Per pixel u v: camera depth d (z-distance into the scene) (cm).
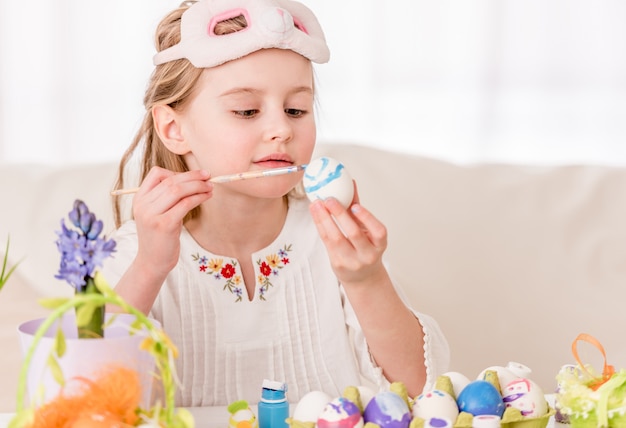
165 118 134
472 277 188
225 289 137
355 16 265
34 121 260
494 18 273
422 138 271
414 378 125
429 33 270
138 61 259
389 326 121
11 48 257
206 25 127
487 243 192
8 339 164
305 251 142
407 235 190
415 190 195
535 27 276
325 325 141
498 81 274
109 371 80
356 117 267
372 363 128
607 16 277
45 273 176
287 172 118
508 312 187
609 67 279
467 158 274
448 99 273
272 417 97
